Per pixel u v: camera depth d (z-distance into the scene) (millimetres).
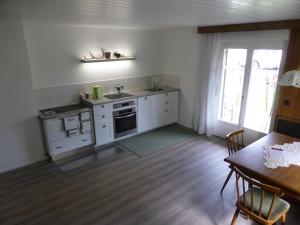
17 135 3676
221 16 2947
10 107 3514
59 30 4043
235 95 4527
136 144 4617
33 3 1984
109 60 4586
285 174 2188
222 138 4867
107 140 4539
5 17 3004
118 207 2857
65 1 1896
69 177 3516
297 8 2266
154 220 2641
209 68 4570
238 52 4281
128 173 3607
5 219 2691
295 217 2646
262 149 2688
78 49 4344
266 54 3893
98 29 4496
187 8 2271
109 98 4559
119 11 2467
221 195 3062
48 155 4043
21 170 3717
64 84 4324
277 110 3688
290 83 2131
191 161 3947
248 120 4406
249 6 2156
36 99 4039
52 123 3764
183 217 2684
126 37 4941
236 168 2291
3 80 3365
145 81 5535
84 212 2781
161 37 5566
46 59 4023
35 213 2777
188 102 5352
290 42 3346
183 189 3199
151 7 2213
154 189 3207
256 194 2373
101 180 3432
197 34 4734
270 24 3441
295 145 2771
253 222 2582
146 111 5035
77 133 4086
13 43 3334
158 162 3930
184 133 5156
